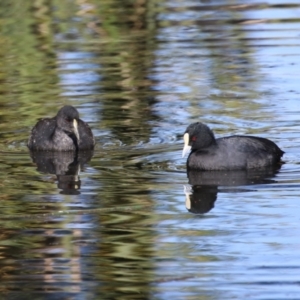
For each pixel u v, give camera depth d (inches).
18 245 442.9
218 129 647.8
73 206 497.7
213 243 438.9
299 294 380.2
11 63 843.4
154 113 691.4
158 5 1050.1
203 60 831.1
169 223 467.5
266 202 496.7
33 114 700.0
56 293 388.8
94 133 653.9
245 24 958.4
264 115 675.4
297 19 966.4
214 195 513.3
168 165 579.2
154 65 820.0
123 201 504.1
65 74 800.3
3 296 387.2
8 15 1000.9
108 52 868.0
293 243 435.2
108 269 413.1
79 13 1012.5
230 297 378.6
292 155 588.4
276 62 814.5
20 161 601.9
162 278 400.5
